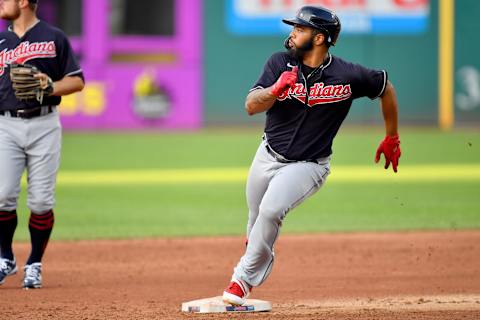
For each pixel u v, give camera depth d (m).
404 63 90.00
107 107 87.38
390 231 39.16
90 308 23.73
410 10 89.62
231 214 44.91
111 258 33.06
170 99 88.25
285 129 21.83
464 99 91.38
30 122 25.73
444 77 90.75
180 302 24.75
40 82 24.70
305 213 45.25
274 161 22.11
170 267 31.31
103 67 86.75
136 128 87.88
